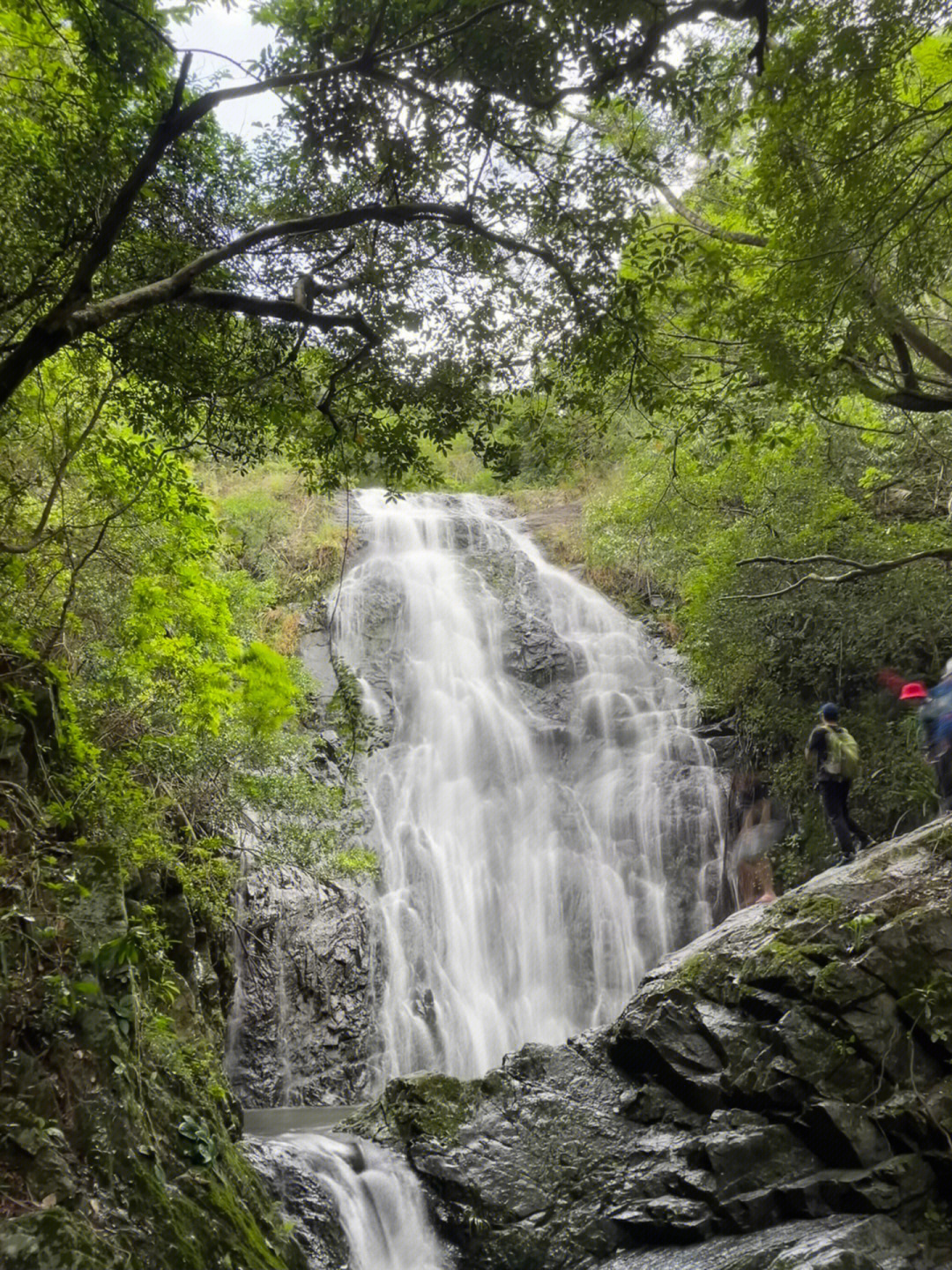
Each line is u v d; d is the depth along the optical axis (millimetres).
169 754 11219
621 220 7230
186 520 10078
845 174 9133
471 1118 10391
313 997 15422
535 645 22328
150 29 5855
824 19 8492
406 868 18094
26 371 5352
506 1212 9453
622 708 21141
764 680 18828
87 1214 4941
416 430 8258
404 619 22062
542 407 8641
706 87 6793
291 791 12984
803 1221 8891
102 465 9297
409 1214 9555
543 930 18812
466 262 7664
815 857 17359
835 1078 9656
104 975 6051
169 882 9805
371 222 7723
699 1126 10023
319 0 6336
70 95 6836
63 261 7086
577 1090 10789
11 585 8359
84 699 10000
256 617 17984
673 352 10609
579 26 5965
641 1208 9281
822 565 17234
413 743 20125
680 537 19500
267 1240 6543
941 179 9820
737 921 12016
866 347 10555
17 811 6441
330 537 23469
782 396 10445
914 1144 9336
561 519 26688
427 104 6578
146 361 7641
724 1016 10617
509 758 20516
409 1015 16578
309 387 8250
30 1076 5250
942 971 10086
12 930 5668
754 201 11273
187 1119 6191
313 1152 9531
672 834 19172
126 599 10203
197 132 7344
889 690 17609
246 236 6199
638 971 18406
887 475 17531
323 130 6758
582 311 7555
